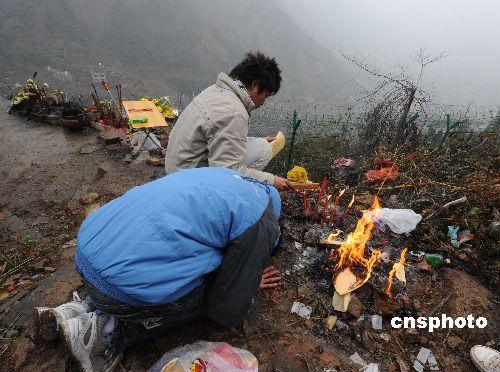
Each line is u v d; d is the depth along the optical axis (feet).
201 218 4.95
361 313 7.15
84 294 7.52
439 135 16.53
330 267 7.98
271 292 7.55
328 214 10.11
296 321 6.95
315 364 6.08
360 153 15.78
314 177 14.07
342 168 14.23
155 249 4.66
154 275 4.67
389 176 12.26
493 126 20.65
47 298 7.49
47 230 12.04
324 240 8.77
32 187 14.57
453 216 10.08
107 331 5.74
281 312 7.13
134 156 16.38
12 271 9.70
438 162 13.26
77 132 19.57
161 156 16.31
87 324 5.47
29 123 20.74
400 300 7.20
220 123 6.56
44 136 19.07
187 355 5.81
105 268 4.66
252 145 9.29
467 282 7.84
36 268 9.63
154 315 5.56
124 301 5.04
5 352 6.23
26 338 6.27
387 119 15.92
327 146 16.84
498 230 9.21
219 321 5.64
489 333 6.84
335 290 7.29
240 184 5.56
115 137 17.88
